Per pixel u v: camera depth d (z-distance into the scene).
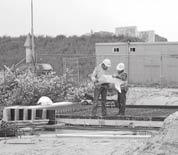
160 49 30.31
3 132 12.00
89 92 19.36
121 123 13.25
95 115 13.89
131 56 30.66
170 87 28.12
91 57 31.17
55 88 18.72
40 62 30.91
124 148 9.38
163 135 7.35
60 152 9.45
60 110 15.56
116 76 14.09
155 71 30.11
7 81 18.58
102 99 13.91
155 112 15.31
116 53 31.17
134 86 28.47
